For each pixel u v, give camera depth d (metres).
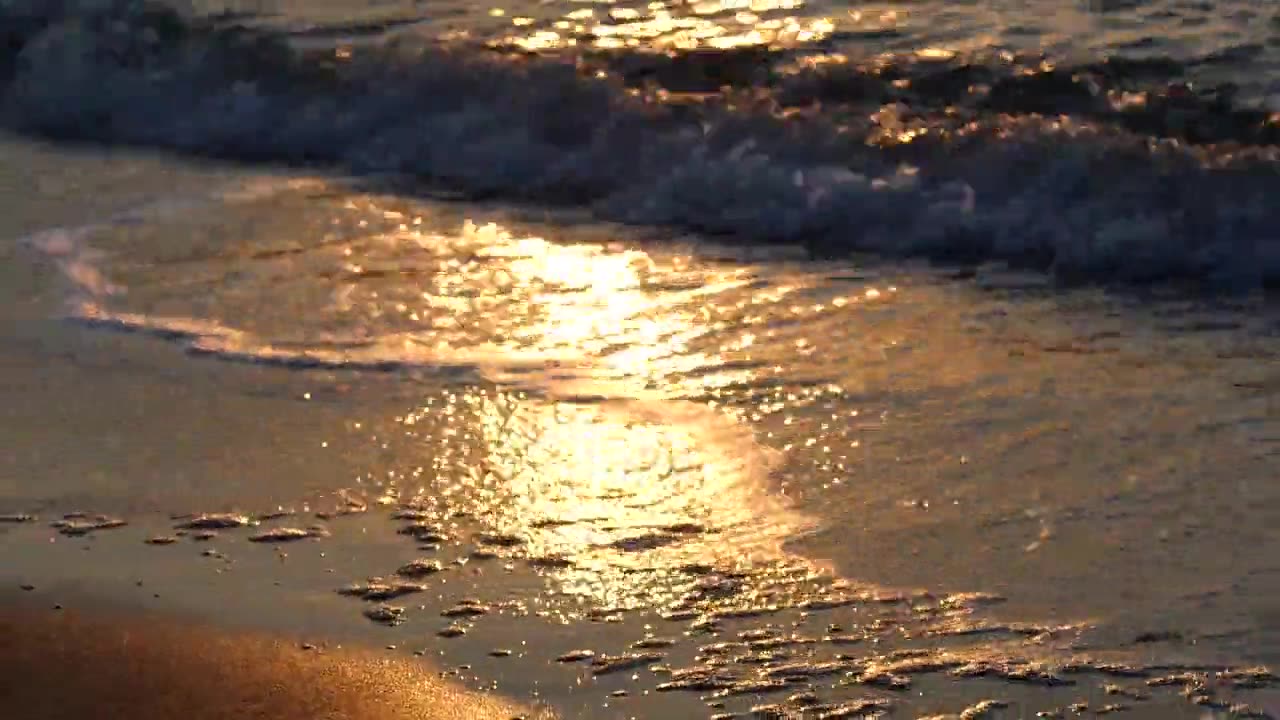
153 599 7.59
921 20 17.41
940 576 7.79
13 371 10.34
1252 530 8.14
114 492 8.70
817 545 8.10
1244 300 11.54
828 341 10.74
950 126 14.30
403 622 7.39
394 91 15.92
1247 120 14.27
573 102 15.22
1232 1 17.41
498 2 18.83
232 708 6.70
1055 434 9.26
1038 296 11.66
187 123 16.42
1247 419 9.38
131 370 10.34
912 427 9.40
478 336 10.88
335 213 13.66
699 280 11.99
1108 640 7.23
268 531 8.27
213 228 13.22
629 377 10.20
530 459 9.07
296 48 17.09
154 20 17.95
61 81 17.22
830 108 14.89
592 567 7.90
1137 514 8.35
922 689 6.87
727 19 17.72
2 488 8.76
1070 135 13.42
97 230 13.16
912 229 12.84
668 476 8.86
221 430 9.47
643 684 6.91
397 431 9.43
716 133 14.38
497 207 13.91
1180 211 12.65
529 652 7.14
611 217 13.60
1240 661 7.05
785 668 7.03
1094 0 17.72
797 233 13.05
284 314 11.25
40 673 6.99
